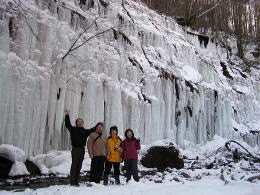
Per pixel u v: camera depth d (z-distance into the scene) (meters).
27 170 10.23
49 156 11.23
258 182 8.34
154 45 19.48
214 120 21.16
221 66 25.78
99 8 16.77
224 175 9.60
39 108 11.30
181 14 28.14
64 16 14.12
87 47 14.22
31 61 11.45
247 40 30.92
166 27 22.69
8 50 10.77
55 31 12.64
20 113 10.54
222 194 6.49
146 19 20.23
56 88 12.13
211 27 30.30
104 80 14.40
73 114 12.70
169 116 17.45
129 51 17.14
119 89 14.63
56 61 12.47
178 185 7.88
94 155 8.59
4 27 10.74
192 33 25.11
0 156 9.57
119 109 14.45
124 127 15.07
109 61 14.93
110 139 8.91
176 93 18.66
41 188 7.69
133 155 8.95
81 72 13.40
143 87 16.67
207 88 21.06
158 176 10.89
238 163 13.98
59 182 9.16
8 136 10.12
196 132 19.39
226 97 22.50
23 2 11.97
